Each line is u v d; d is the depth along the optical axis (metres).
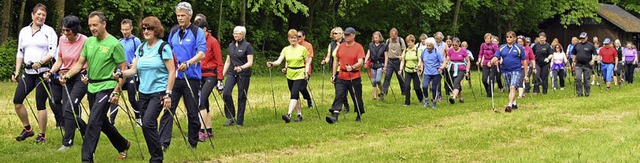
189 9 9.09
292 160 8.16
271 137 10.10
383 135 10.50
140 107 7.78
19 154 8.80
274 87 19.84
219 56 10.25
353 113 13.57
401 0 37.41
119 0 27.88
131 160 8.16
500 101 15.97
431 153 8.67
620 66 22.09
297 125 11.75
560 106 14.55
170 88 7.63
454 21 39.12
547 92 19.12
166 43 7.73
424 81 14.73
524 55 13.90
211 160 8.31
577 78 17.94
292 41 12.12
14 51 24.77
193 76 9.13
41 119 9.58
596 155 8.36
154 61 7.66
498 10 40.97
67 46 8.76
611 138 9.81
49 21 28.48
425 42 14.62
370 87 20.08
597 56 17.95
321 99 16.22
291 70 12.19
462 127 11.29
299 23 35.16
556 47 20.41
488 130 10.80
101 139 9.80
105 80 7.68
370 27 39.03
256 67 30.59
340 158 8.29
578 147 9.01
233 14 32.94
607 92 19.56
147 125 7.56
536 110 13.87
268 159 8.41
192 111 9.05
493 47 17.41
